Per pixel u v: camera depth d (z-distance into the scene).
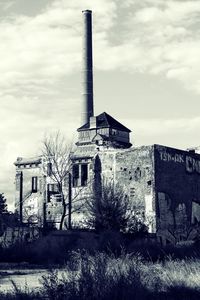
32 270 29.00
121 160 53.59
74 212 56.06
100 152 55.47
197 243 36.09
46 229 48.34
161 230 50.28
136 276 14.03
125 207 45.38
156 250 31.03
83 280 13.04
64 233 40.50
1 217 51.50
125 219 43.91
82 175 56.88
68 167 57.09
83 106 77.38
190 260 20.47
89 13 79.81
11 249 37.28
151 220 50.22
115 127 66.06
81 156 56.56
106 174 54.56
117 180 53.50
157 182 51.00
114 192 47.25
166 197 51.69
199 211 55.44
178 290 14.77
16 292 13.72
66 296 12.71
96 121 66.75
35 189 61.03
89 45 79.06
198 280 15.77
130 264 15.16
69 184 57.00
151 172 51.16
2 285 20.61
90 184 55.12
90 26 79.69
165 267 18.73
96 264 14.15
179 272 16.77
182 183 53.94
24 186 61.69
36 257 35.72
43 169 59.50
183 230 52.72
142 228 43.91
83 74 78.25
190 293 14.61
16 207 61.25
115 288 13.09
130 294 13.14
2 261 36.66
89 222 46.69
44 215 58.03
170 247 31.70
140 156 52.28
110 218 43.34
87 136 67.06
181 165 54.28
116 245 34.06
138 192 51.78
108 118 67.50
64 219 56.75
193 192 55.19
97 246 35.03
